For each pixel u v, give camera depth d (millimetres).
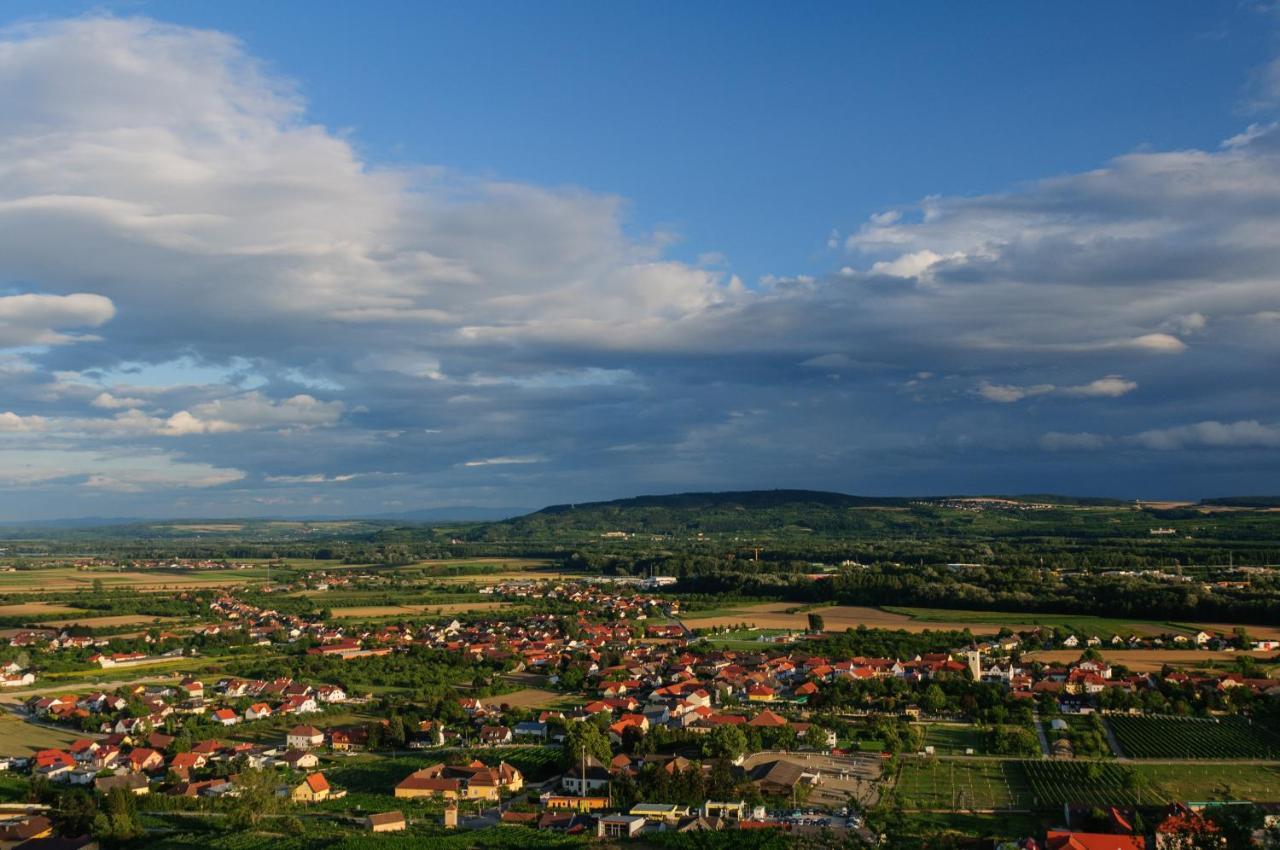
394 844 178875
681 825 188250
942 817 190875
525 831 187625
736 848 173875
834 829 182875
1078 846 164000
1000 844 168500
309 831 192125
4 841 189250
